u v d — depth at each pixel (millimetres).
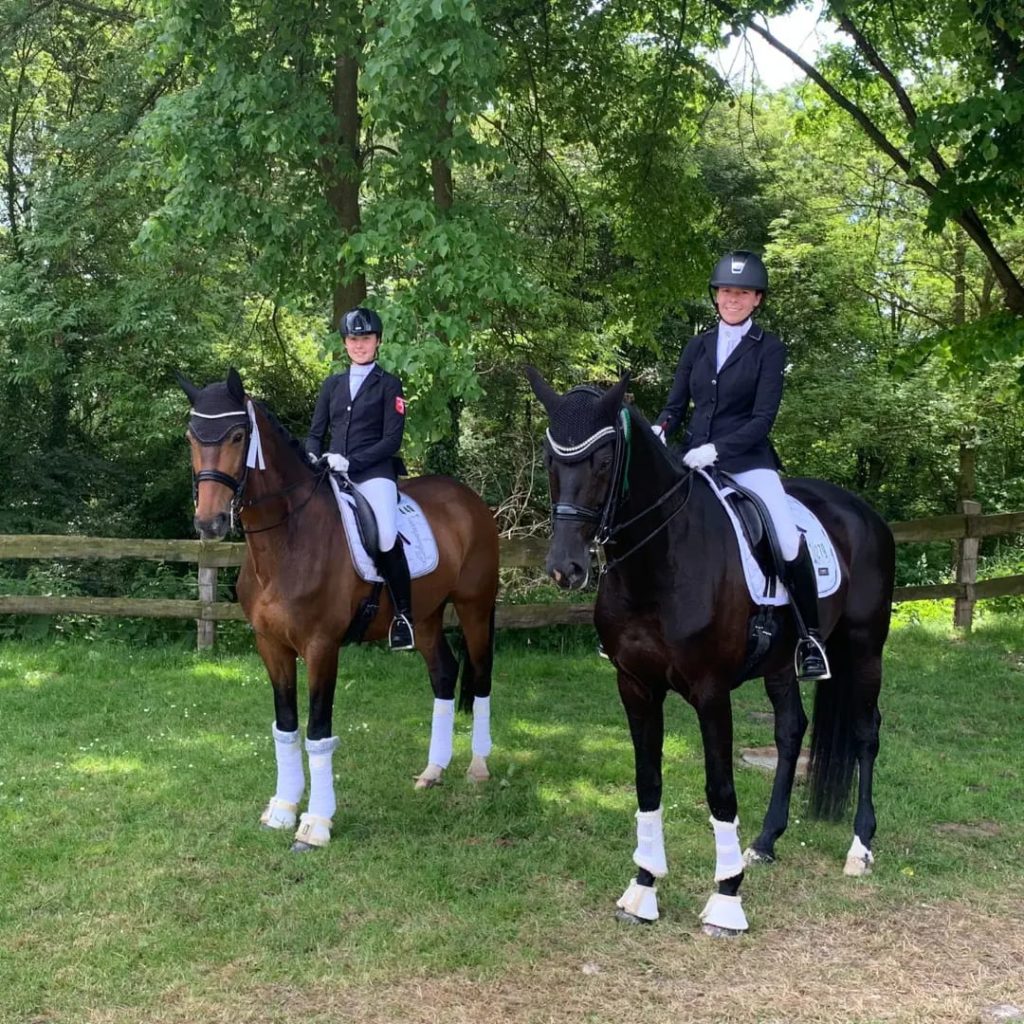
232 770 5496
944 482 17344
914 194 15922
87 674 7613
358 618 4750
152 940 3613
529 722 6625
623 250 11820
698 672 3650
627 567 3588
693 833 4691
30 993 3250
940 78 11758
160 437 11242
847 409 15594
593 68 10438
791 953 3623
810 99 12453
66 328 10836
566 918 3850
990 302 16078
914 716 6938
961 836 4812
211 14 7777
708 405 3949
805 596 3943
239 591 4805
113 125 10562
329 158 8461
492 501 10969
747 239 17859
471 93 7039
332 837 4609
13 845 4414
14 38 10812
